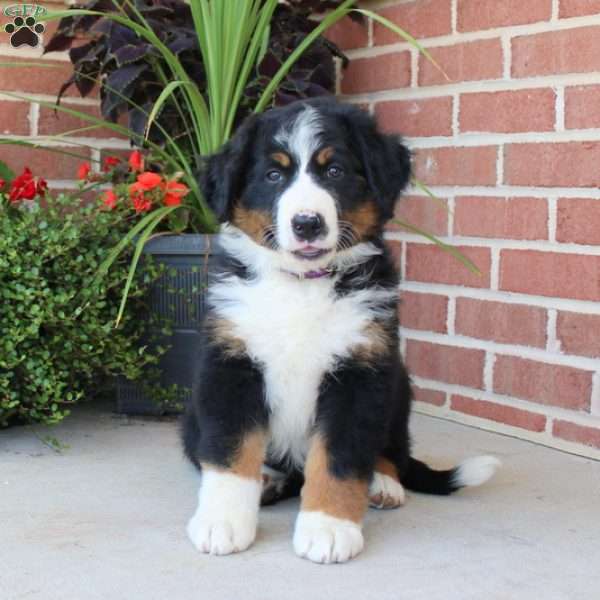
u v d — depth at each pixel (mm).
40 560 1732
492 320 2234
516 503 1924
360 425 1814
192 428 1938
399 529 1835
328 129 1836
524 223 2184
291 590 1681
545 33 2145
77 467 2014
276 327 1839
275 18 2395
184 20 2373
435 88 2299
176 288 2195
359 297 1853
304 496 1803
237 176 1869
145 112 2275
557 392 2156
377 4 2381
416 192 2326
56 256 2082
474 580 1709
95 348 2133
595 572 1731
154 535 1799
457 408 2291
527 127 2174
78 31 2334
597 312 2109
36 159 2420
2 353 2051
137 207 2182
